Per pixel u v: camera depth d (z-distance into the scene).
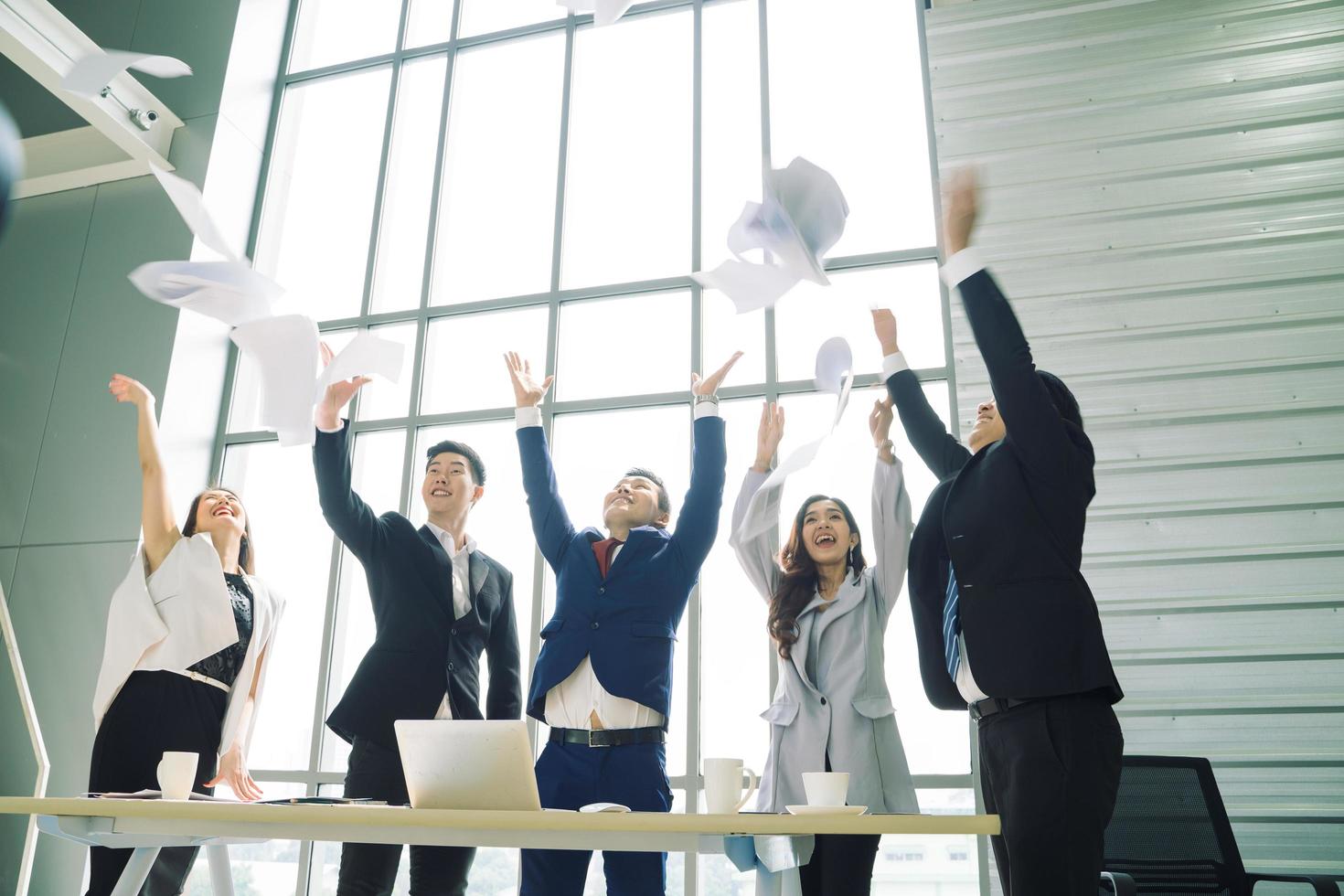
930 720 3.72
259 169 5.37
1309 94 4.13
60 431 4.81
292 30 5.74
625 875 2.01
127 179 5.20
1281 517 3.72
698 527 2.33
